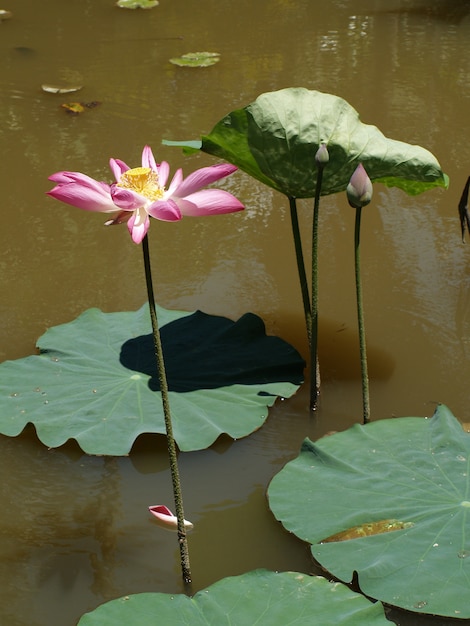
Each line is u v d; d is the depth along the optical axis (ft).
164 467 11.52
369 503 9.78
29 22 31.50
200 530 10.31
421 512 9.53
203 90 24.82
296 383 12.50
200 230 17.83
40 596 9.40
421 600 8.45
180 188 9.02
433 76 25.58
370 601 8.54
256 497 10.87
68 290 15.69
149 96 24.50
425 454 10.51
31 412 11.67
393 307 15.03
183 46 28.81
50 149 21.21
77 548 10.12
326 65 26.68
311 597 8.43
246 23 31.37
